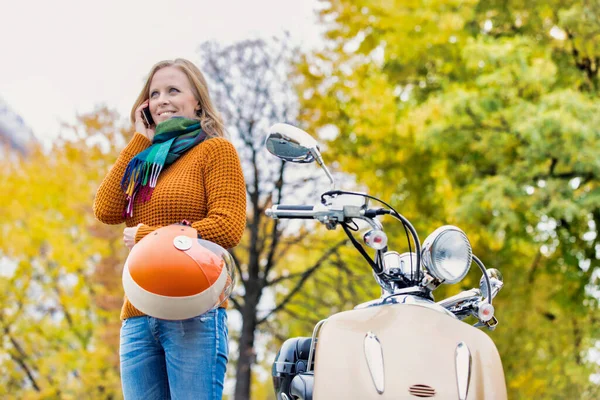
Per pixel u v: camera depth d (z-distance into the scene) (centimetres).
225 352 303
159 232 286
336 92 1373
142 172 318
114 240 1494
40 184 1541
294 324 1545
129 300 283
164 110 338
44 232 1518
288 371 327
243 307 1438
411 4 1291
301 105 1382
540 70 1188
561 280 1270
